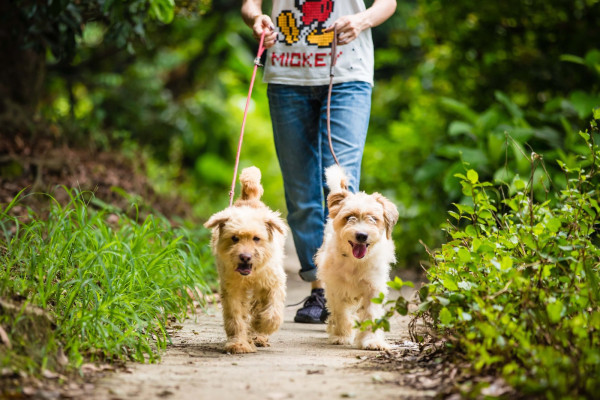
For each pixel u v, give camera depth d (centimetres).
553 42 1697
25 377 475
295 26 823
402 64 2317
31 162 1335
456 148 1366
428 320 804
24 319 521
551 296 545
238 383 507
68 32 1212
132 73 2348
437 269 681
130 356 595
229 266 680
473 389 446
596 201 646
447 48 1834
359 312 731
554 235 616
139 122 2248
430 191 1527
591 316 541
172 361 596
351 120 809
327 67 815
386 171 1748
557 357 454
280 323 708
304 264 875
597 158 721
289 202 867
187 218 1664
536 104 1698
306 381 516
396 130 1792
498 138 1280
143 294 726
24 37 1220
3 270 679
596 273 621
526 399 432
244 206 721
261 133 3522
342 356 641
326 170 764
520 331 502
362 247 692
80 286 621
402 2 2620
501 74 1703
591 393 420
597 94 1555
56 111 1858
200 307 950
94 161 1581
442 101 1461
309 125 843
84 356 559
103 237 811
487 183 674
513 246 630
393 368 564
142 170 1838
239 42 2739
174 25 2072
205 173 2773
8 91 1538
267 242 695
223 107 2861
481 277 614
